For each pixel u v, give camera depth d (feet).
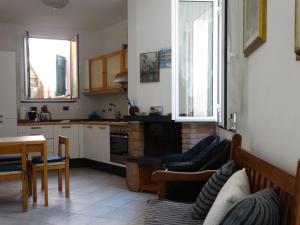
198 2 13.64
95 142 20.40
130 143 15.49
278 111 5.43
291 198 4.11
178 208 7.59
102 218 11.30
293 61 4.71
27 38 21.67
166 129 15.08
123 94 21.63
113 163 18.83
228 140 9.94
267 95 6.10
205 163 10.14
